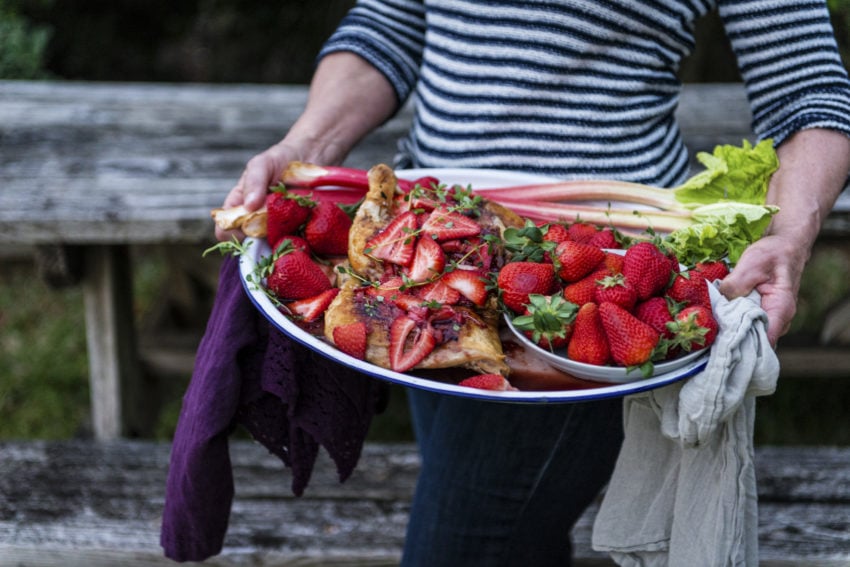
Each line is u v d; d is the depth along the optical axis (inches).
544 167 53.4
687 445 45.1
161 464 80.0
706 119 105.8
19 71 148.9
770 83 51.6
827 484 76.2
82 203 85.2
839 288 141.9
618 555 55.1
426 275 45.3
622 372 41.4
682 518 50.1
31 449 81.4
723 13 51.9
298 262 46.5
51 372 126.5
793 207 49.0
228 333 49.2
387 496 76.6
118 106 111.2
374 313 44.3
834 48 51.3
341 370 49.3
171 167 94.2
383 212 49.0
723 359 41.8
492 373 43.6
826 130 50.1
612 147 52.6
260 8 201.0
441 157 56.0
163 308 121.9
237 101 114.1
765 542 69.9
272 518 73.9
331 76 59.4
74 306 142.6
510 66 52.0
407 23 60.1
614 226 52.2
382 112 60.2
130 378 105.7
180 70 206.4
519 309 43.9
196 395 49.5
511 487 55.4
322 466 80.0
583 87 51.6
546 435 53.3
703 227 48.3
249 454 81.7
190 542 54.0
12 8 169.9
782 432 115.6
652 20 50.4
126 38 203.5
